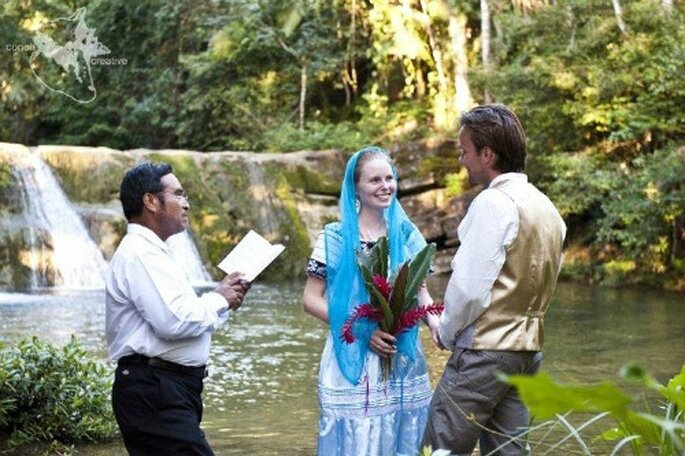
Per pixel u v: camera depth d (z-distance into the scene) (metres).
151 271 3.50
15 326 10.78
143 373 3.51
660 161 15.36
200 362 3.61
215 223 17.89
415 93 25.12
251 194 18.44
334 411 3.83
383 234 3.98
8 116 27.80
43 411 5.41
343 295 3.83
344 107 25.41
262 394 7.26
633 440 2.37
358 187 3.93
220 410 6.66
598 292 15.17
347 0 24.45
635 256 16.20
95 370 5.69
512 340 3.47
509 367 3.48
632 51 16.75
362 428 3.81
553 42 18.62
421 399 3.96
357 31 24.89
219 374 8.14
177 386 3.54
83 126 27.92
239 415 6.49
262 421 6.29
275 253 3.77
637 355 9.16
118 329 3.56
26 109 27.84
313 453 5.41
